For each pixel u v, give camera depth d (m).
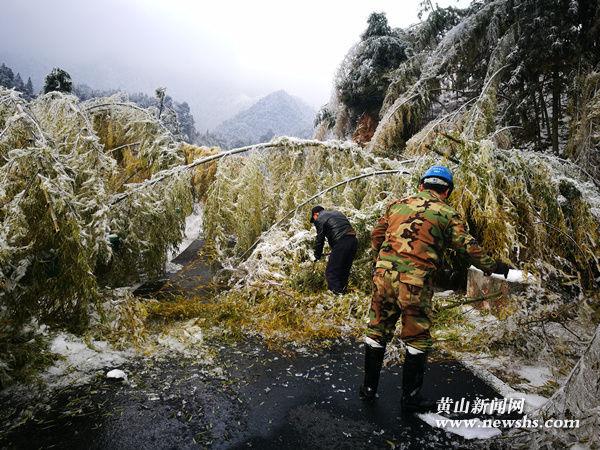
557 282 3.58
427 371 2.78
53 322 2.97
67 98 4.47
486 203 3.61
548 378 2.69
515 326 2.98
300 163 5.75
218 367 2.75
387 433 2.11
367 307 3.76
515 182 3.89
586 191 4.00
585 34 5.50
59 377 2.48
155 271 4.75
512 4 5.98
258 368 2.77
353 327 3.53
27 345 2.62
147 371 2.65
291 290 3.98
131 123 5.78
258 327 3.45
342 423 2.18
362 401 2.40
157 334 3.21
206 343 3.12
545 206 3.85
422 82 7.60
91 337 2.92
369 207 4.88
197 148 7.29
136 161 5.81
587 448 1.85
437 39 9.06
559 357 2.78
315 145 5.66
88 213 3.75
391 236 2.37
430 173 2.55
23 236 2.68
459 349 3.10
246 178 5.14
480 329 3.27
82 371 2.57
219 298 3.98
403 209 2.42
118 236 4.29
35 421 2.08
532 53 5.69
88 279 2.90
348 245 3.91
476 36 6.79
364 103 9.82
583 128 5.20
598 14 5.23
